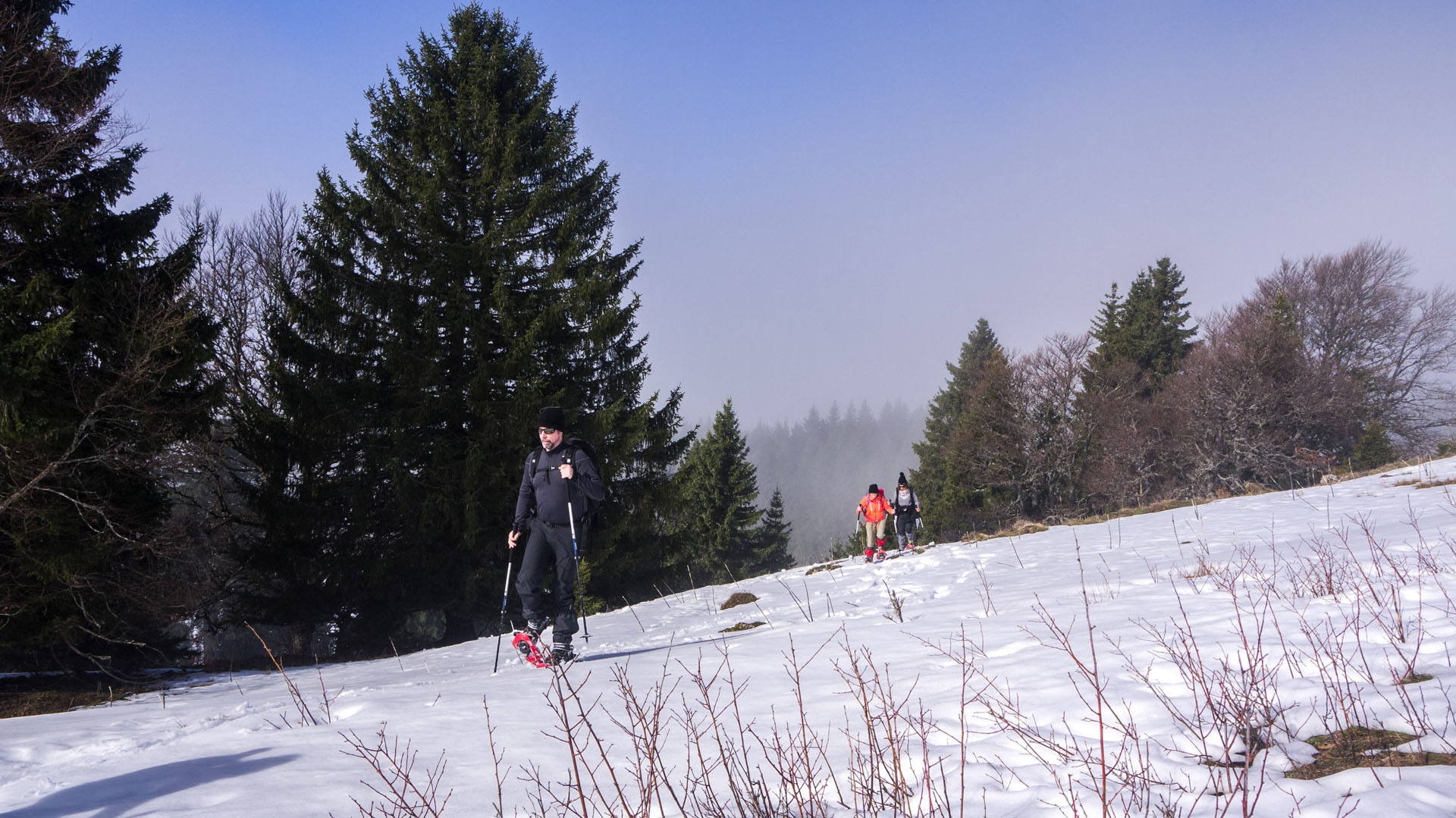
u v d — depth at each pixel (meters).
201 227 12.77
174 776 3.23
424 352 18.06
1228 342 38.97
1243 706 2.85
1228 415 36.38
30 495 9.99
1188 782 2.36
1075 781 2.43
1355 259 41.09
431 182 18.81
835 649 5.20
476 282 19.22
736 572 42.06
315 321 18.25
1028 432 39.66
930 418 60.81
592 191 22.22
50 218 10.76
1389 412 39.12
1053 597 6.67
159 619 12.33
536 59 22.53
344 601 17.52
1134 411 39.69
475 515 16.91
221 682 9.66
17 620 10.10
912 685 3.91
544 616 6.28
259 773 3.19
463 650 10.12
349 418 17.50
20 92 11.09
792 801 2.53
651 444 20.42
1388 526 9.55
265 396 19.64
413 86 21.41
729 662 5.07
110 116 11.63
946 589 9.10
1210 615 4.75
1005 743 2.88
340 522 17.53
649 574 21.05
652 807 2.60
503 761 3.21
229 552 17.64
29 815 2.88
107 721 4.89
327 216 19.02
